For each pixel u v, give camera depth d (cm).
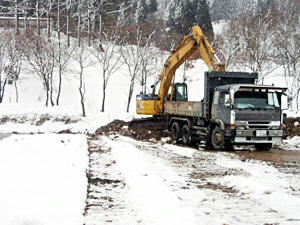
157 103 2181
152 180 774
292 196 681
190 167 1034
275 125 1464
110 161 1118
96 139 1909
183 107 1762
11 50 3819
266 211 601
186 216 535
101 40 4350
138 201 635
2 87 3978
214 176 903
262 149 1538
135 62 3678
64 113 2923
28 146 1363
